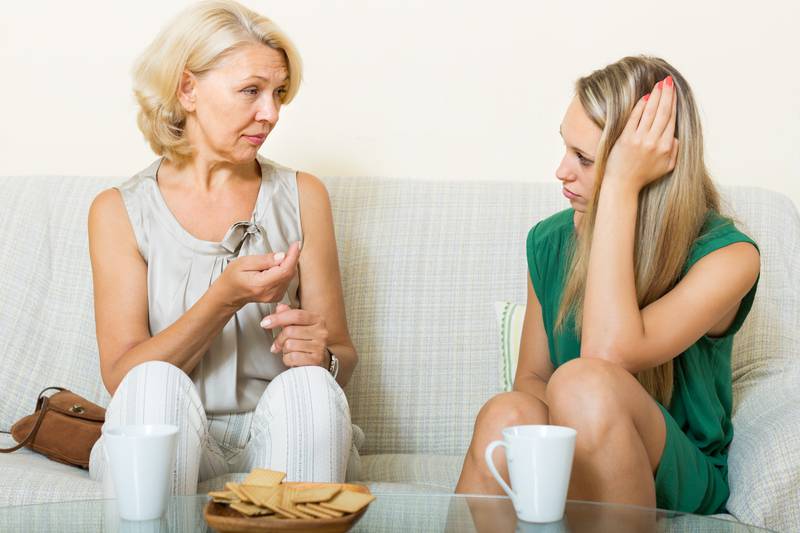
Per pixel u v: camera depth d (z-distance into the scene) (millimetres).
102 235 1791
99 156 2484
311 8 2443
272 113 1758
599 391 1284
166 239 1782
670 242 1558
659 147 1520
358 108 2443
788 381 1758
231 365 1724
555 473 1061
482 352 2012
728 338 1666
